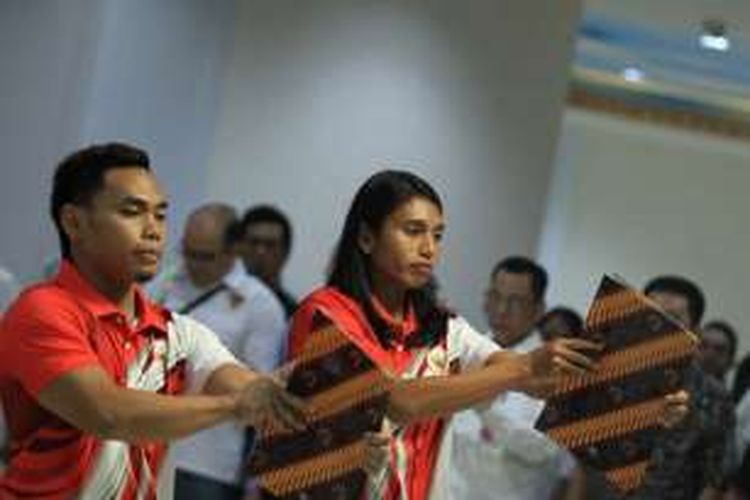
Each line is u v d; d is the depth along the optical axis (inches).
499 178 461.7
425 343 186.2
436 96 454.3
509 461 309.0
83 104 388.5
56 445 162.1
